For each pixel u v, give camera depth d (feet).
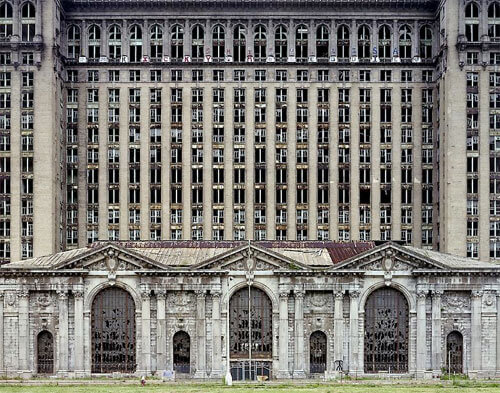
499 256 589.73
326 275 501.15
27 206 589.32
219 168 618.85
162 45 626.64
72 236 620.08
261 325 504.84
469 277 503.20
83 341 501.56
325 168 619.26
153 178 619.26
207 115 620.49
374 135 620.90
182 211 617.62
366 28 629.10
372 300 507.30
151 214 618.44
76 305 501.97
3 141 592.19
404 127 622.13
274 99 621.31
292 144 620.08
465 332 505.25
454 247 589.32
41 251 586.86
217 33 627.46
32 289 502.79
